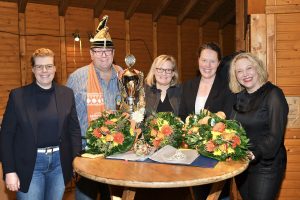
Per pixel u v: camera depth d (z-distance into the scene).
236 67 1.99
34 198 1.90
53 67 1.90
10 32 5.62
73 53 6.30
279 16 2.66
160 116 1.91
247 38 3.25
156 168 1.55
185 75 7.92
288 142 2.68
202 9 7.59
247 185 1.99
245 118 1.94
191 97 2.29
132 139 1.82
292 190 2.69
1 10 5.54
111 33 6.74
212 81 2.27
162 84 2.36
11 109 1.88
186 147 1.90
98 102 2.28
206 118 1.78
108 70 2.36
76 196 2.37
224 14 8.01
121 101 2.13
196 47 8.10
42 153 1.91
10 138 1.88
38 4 5.90
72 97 2.04
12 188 1.87
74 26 6.29
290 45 2.67
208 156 1.69
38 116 1.89
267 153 1.84
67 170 1.99
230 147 1.65
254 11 2.70
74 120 2.05
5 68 5.59
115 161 1.70
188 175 1.43
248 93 2.02
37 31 5.90
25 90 1.91
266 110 1.90
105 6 6.53
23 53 5.75
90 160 1.72
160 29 7.43
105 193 2.37
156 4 6.93
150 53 7.29
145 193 2.75
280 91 1.92
